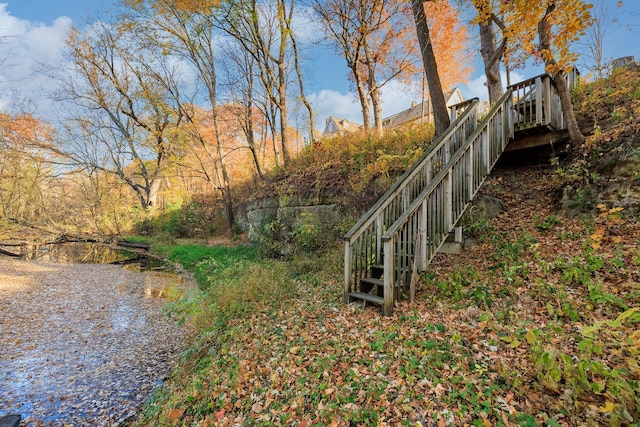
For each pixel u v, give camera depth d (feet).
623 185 17.44
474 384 9.05
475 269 16.93
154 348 19.84
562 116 23.52
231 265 34.30
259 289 22.33
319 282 23.13
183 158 69.46
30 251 59.98
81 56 67.46
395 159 28.27
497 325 11.71
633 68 28.40
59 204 72.54
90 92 70.49
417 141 30.89
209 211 69.72
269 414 10.16
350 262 17.11
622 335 9.41
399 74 57.72
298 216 36.96
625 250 14.25
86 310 27.20
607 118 23.18
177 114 64.49
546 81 22.25
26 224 63.87
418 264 16.02
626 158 18.03
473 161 19.76
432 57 27.04
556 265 14.65
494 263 17.04
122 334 22.08
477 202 22.94
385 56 53.16
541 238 17.85
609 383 7.59
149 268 46.75
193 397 12.55
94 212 71.87
